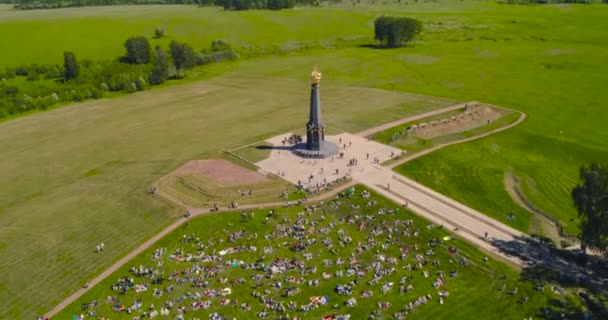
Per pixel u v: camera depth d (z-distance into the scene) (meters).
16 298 89.12
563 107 187.25
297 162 140.75
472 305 84.81
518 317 81.81
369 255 98.44
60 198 125.75
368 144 152.62
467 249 99.75
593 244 90.81
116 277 94.19
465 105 188.62
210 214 115.38
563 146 151.62
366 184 126.88
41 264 98.81
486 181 128.50
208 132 168.88
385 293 87.62
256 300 86.69
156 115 191.25
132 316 83.38
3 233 110.06
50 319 83.25
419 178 130.62
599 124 168.62
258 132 166.38
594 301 84.62
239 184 128.75
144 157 149.25
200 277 92.88
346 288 88.69
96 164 145.75
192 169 139.00
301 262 96.00
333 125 170.00
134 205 120.94
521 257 97.06
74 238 107.69
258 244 103.00
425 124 164.50
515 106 190.12
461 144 153.50
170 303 85.81
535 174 133.00
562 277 90.88
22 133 175.75
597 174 89.38
